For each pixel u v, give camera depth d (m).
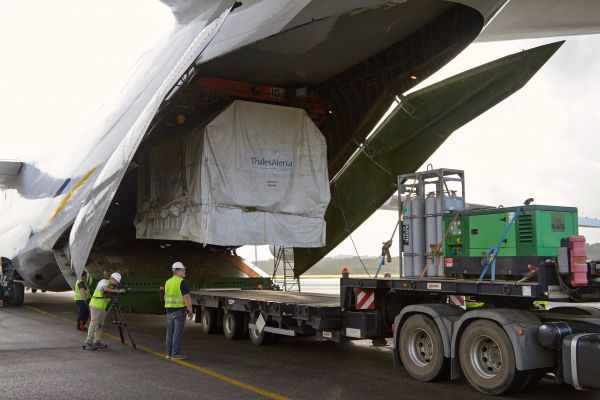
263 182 12.42
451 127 12.81
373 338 8.70
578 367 5.97
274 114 12.75
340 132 14.30
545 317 6.78
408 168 13.57
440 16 11.34
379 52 12.69
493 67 11.70
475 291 7.05
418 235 8.85
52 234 13.87
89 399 6.34
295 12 9.09
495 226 7.34
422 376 7.38
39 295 26.23
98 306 10.10
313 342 11.22
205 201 11.80
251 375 7.74
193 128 12.87
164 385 7.06
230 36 10.48
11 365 8.45
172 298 9.11
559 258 6.45
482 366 6.78
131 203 15.57
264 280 15.02
